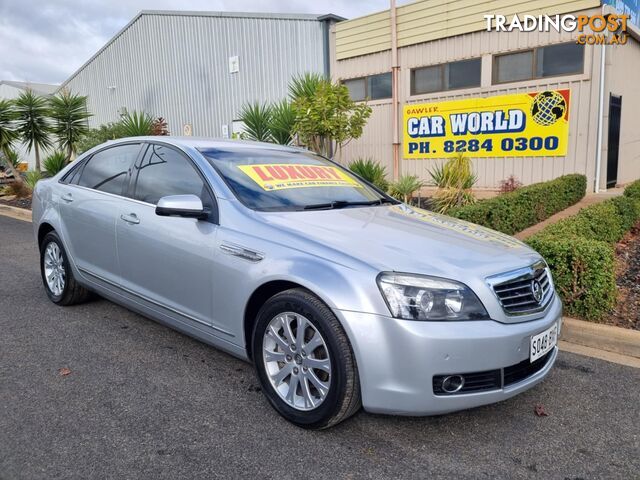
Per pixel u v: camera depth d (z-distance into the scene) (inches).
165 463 105.2
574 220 237.8
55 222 193.5
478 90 467.2
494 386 110.0
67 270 193.5
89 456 107.0
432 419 123.5
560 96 426.3
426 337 103.8
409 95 513.0
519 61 445.7
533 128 443.2
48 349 161.6
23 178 649.6
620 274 230.8
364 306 107.0
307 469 104.0
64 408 125.9
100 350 161.0
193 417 122.8
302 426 117.6
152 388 136.8
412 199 397.7
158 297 153.3
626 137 495.2
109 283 172.1
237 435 115.6
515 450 111.7
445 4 474.6
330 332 109.5
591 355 161.5
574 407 129.9
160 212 134.3
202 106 704.4
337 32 559.2
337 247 117.3
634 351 160.2
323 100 395.5
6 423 118.7
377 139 543.5
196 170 150.8
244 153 164.6
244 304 126.7
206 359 155.3
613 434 118.2
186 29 700.7
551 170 440.5
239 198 140.3
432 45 490.9
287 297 117.0
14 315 192.5
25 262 280.1
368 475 102.3
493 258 120.7
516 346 110.7
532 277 121.8
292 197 150.1
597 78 408.5
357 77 551.8
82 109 628.1
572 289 177.3
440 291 107.5
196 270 138.5
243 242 128.6
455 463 106.7
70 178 197.8
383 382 106.3
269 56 616.4
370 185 183.5
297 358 118.2
